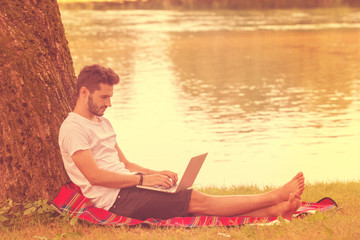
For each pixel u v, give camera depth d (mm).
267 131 17672
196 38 56812
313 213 5918
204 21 82688
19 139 5859
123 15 98938
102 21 84000
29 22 6195
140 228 5445
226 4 118750
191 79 30297
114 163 5680
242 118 19828
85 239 5145
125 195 5543
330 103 22656
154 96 24750
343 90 26000
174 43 52375
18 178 5859
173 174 5918
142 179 5586
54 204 5629
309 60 38656
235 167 13352
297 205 5625
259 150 15203
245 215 5719
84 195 5648
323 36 56562
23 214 5766
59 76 6414
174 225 5465
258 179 12039
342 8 108125
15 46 5980
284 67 35156
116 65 36500
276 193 5703
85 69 5512
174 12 106750
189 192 5656
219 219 5598
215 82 29188
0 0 6094
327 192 7668
